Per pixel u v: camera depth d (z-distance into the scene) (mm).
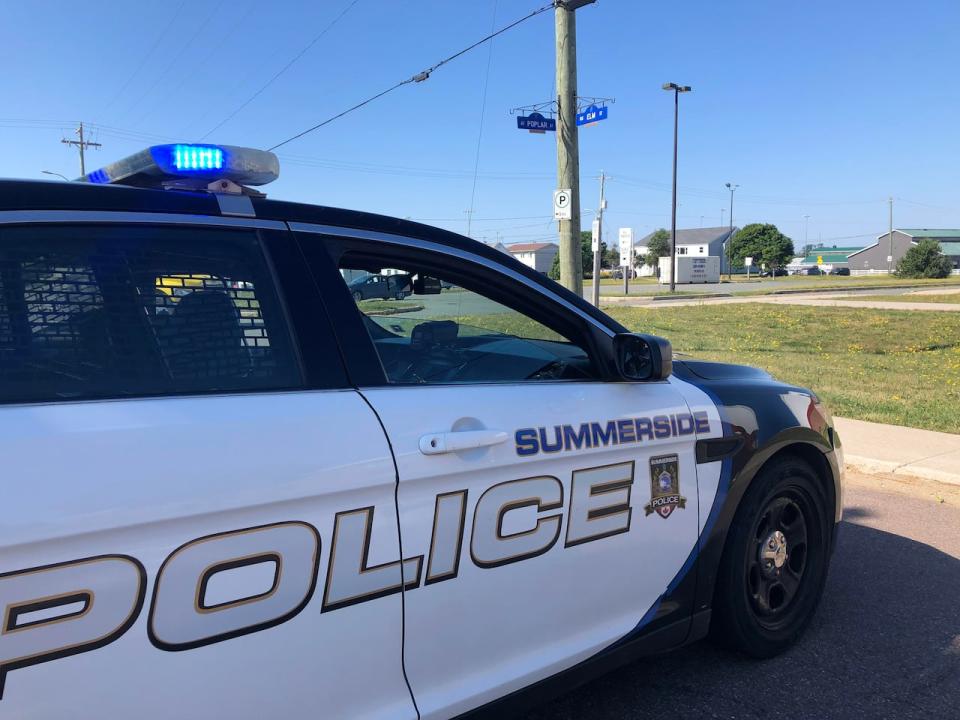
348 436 1848
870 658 3264
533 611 2260
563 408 2354
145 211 1811
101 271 1726
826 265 105188
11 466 1433
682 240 107312
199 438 1653
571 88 11680
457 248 2348
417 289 2361
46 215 1677
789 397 3221
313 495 1755
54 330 1644
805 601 3354
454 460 2018
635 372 2561
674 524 2672
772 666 3184
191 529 1599
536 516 2234
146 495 1540
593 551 2410
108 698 1517
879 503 5488
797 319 20953
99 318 1701
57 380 1607
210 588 1629
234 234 1922
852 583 4059
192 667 1614
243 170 2033
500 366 2449
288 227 2016
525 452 2184
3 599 1394
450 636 2059
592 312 2602
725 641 3098
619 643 2516
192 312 1813
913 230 120812
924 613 3701
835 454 3395
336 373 1950
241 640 1676
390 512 1900
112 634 1512
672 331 18344
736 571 2971
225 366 1812
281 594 1726
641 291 42562
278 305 1927
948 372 11516
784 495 3164
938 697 2980
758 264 92688
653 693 2973
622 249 16969
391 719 1931
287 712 1761
